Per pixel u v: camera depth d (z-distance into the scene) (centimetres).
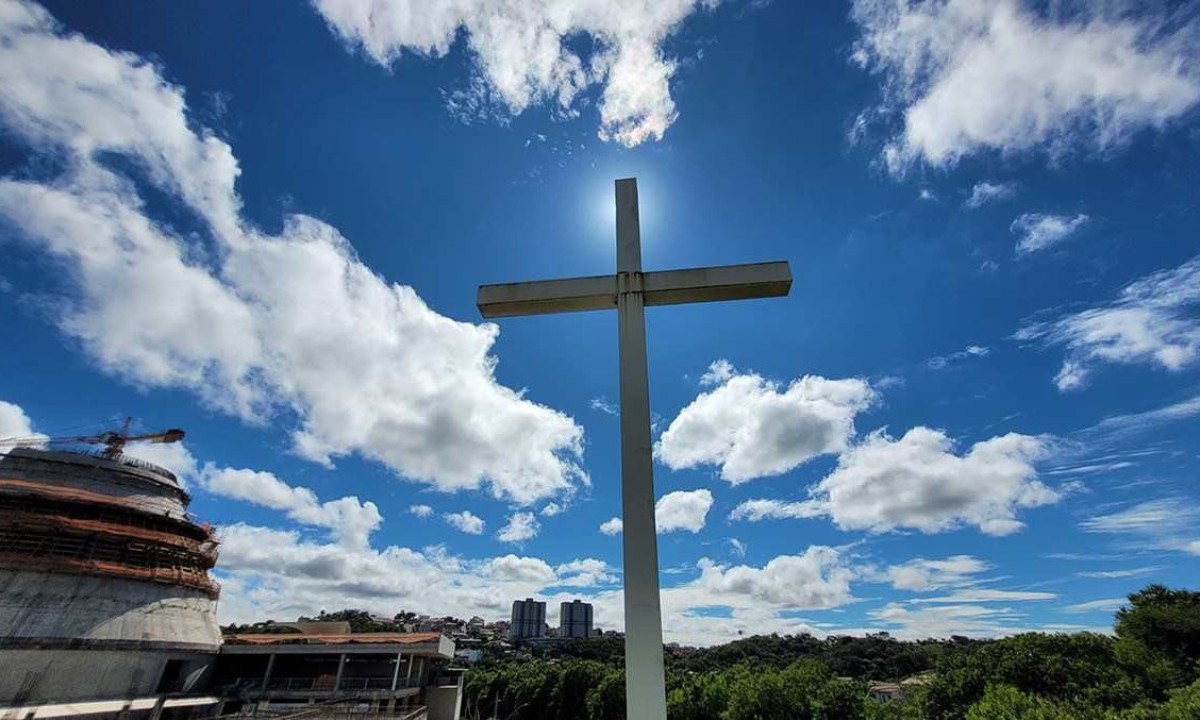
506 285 1027
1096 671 3700
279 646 4597
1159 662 3669
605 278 1013
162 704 3750
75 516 3966
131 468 4369
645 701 713
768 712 3884
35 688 3341
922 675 5731
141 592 3966
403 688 4850
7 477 3956
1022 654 3956
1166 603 4556
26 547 3672
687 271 996
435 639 4997
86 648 3544
